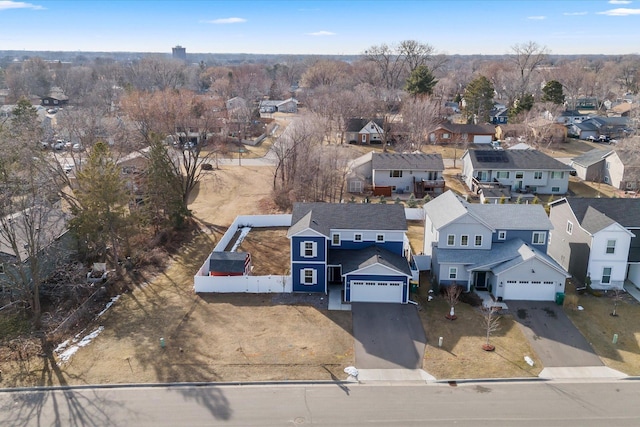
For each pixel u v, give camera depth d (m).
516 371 27.88
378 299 35.62
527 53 141.62
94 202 38.59
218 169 72.81
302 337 31.12
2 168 33.66
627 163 63.69
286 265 41.91
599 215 37.66
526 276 35.16
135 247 45.66
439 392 26.19
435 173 63.25
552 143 91.19
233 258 38.91
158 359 28.89
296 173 59.50
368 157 66.31
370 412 24.64
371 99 107.50
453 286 34.72
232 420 24.06
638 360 28.91
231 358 28.95
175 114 63.47
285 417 24.28
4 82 167.12
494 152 64.56
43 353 29.83
